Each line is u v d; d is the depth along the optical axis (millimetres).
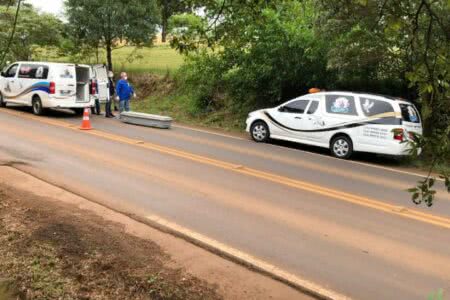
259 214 7684
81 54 27047
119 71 26938
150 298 4793
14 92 19141
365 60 14359
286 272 5594
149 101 23734
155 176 9750
